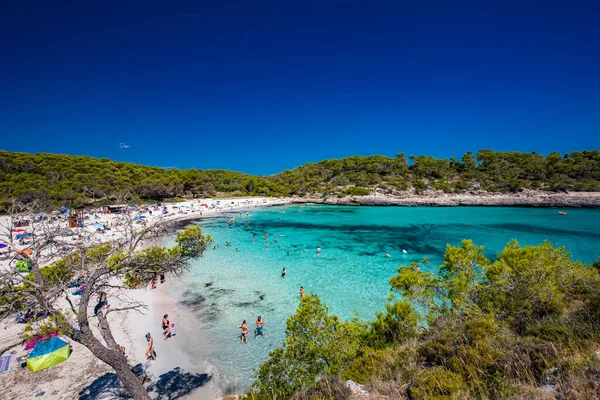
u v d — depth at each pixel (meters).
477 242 43.44
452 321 8.88
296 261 33.75
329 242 44.44
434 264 32.59
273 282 26.53
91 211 64.81
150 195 92.81
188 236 24.70
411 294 11.98
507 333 7.42
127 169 105.81
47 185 73.06
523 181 103.12
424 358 7.18
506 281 10.32
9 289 6.97
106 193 78.62
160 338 16.77
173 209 78.38
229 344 16.41
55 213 51.41
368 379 6.88
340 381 6.53
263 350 15.87
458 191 104.81
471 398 5.13
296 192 121.44
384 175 127.12
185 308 20.97
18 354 13.53
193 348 15.95
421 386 5.70
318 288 25.00
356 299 22.62
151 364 14.48
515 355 5.96
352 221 66.50
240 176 151.38
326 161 148.75
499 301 10.11
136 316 19.12
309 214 80.12
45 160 90.88
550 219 65.94
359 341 10.04
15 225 7.71
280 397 7.71
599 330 6.80
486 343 6.60
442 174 121.94
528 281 10.03
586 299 9.31
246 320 19.25
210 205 91.81
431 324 10.02
